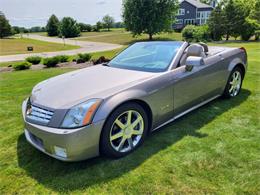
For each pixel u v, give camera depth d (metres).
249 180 2.14
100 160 2.55
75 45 36.38
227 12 32.06
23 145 2.95
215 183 2.13
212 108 3.79
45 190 2.16
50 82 2.99
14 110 4.18
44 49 30.16
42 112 2.38
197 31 34.59
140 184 2.17
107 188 2.15
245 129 3.09
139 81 2.69
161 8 37.97
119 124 2.51
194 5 57.41
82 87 2.61
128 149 2.63
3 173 2.41
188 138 2.91
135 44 3.88
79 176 2.32
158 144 2.81
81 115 2.24
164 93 2.84
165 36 44.88
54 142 2.25
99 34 64.88
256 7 26.89
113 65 3.39
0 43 38.78
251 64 7.46
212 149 2.65
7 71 10.73
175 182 2.17
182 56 3.19
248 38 31.34
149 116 2.79
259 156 2.49
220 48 4.23
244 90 4.65
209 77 3.50
